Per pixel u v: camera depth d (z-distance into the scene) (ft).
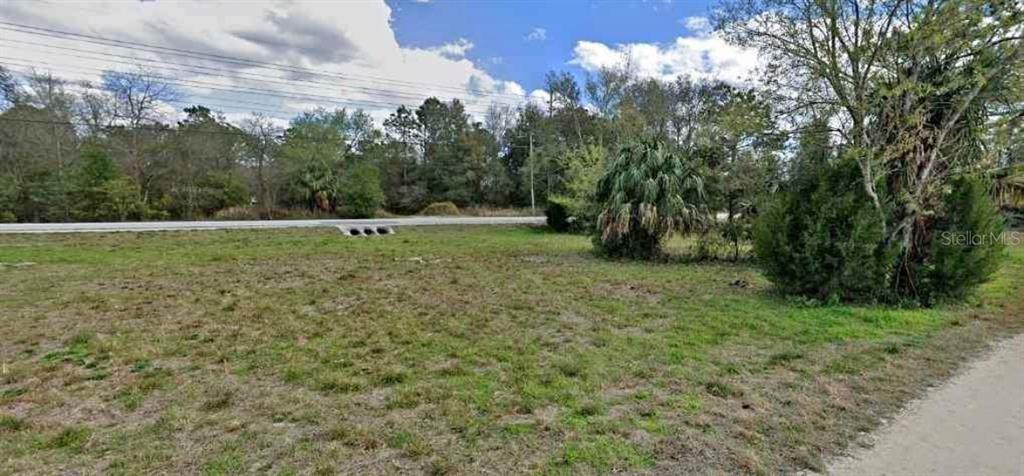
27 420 8.86
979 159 19.36
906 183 19.70
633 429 8.66
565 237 53.98
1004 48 17.47
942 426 8.94
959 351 13.44
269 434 8.40
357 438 8.23
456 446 7.99
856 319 16.79
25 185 65.41
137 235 46.83
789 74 21.09
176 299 19.99
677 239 33.94
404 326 15.97
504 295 21.45
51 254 34.22
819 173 20.35
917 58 18.08
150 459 7.50
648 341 14.26
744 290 22.49
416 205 110.52
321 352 13.15
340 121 110.11
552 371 11.66
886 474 7.30
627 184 34.14
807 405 9.80
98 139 72.38
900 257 19.63
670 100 81.20
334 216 86.38
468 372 11.61
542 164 97.91
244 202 83.97
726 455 7.82
